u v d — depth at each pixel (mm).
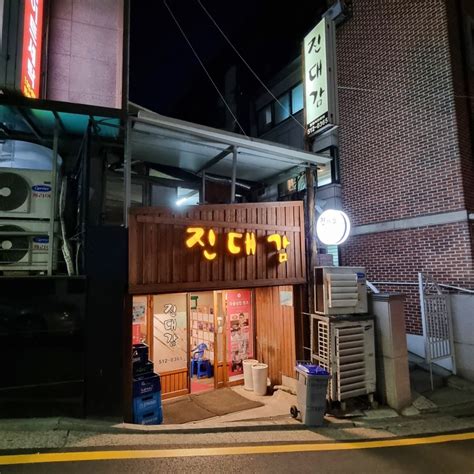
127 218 5699
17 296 5066
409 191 9586
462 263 8406
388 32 10391
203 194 8617
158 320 7992
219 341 8750
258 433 5453
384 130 10320
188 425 5496
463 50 9289
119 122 5902
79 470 3943
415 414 6414
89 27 6691
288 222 7617
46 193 5902
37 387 5055
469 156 8852
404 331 6906
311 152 7633
